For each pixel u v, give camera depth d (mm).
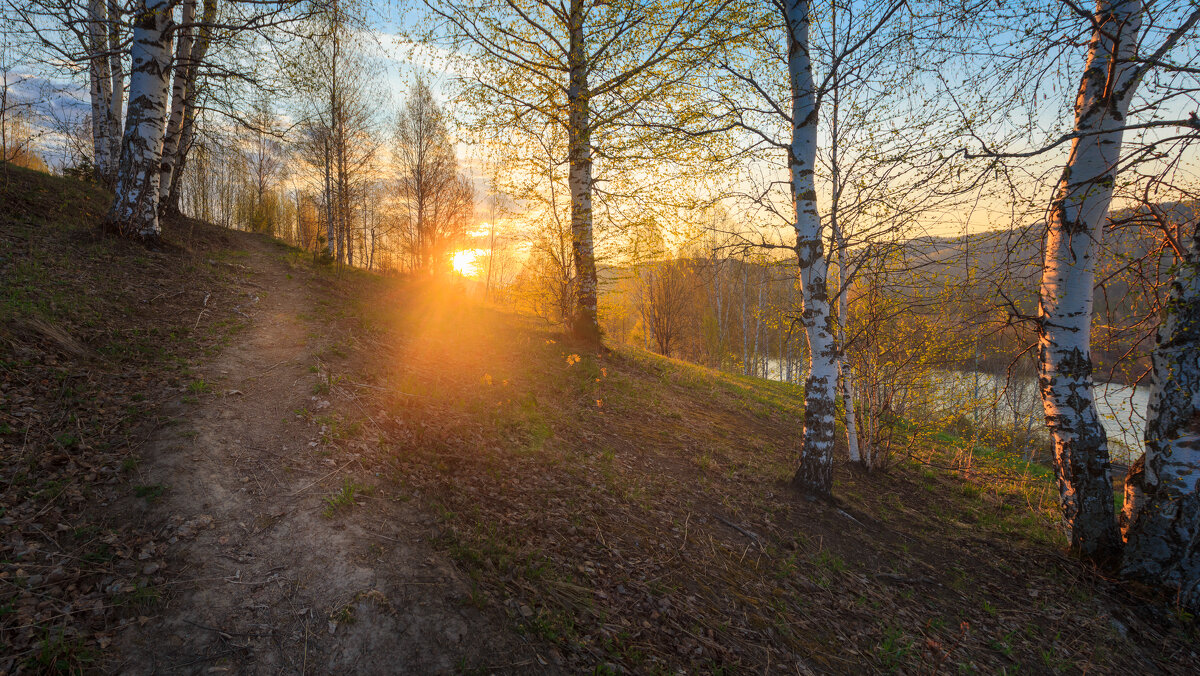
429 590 3338
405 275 25922
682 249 10695
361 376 6562
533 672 3025
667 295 28828
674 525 5250
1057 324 5645
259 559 3355
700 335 34438
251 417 4969
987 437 9133
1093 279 5531
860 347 8453
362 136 25234
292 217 46188
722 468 7113
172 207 16516
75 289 6832
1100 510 5660
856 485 7840
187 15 12125
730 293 33906
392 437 5293
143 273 8484
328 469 4387
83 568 3008
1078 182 4855
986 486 8805
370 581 3297
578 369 9867
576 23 10023
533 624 3365
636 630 3656
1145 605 5027
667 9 9297
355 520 3828
